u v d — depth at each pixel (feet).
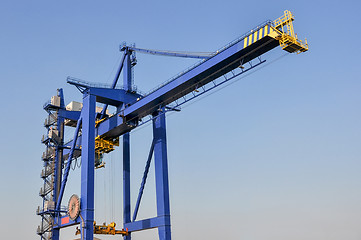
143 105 148.56
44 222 167.22
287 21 110.73
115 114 163.94
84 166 143.23
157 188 152.15
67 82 147.43
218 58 124.88
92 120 148.66
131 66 167.63
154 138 160.15
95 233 150.00
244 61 123.34
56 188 172.65
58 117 184.65
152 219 150.82
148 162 169.68
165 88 141.28
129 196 172.35
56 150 179.32
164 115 161.68
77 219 140.77
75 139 158.40
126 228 161.48
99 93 153.99
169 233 145.38
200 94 137.90
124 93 161.99
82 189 140.87
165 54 152.56
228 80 129.49
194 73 131.75
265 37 112.98
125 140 180.14
